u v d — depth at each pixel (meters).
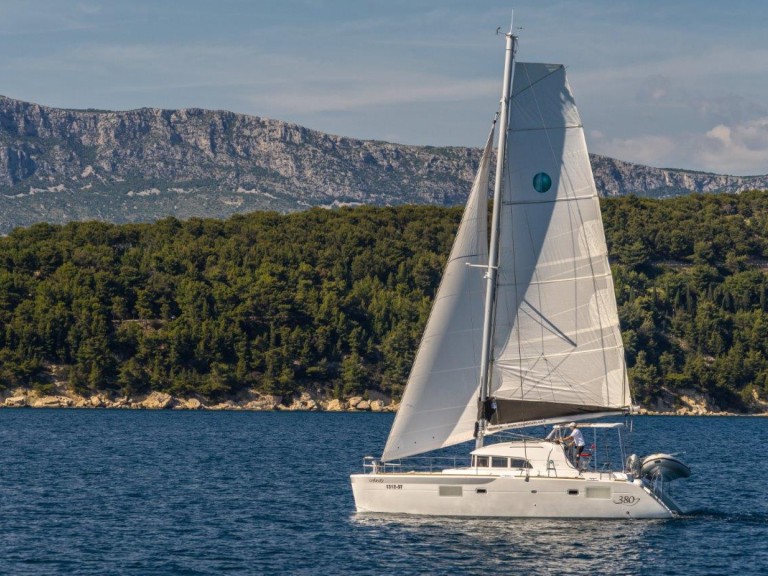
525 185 77.12
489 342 78.00
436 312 79.50
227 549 73.75
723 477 125.06
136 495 102.19
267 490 106.88
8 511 90.56
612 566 67.38
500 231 77.25
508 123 76.94
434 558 68.81
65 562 69.62
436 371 79.50
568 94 76.81
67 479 116.50
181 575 66.00
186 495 102.31
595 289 76.69
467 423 79.19
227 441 187.25
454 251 79.50
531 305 77.12
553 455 78.81
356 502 81.50
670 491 107.19
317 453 159.38
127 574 66.25
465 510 78.81
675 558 69.62
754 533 78.19
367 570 66.50
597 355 76.69
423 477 79.19
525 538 73.56
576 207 76.94
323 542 75.25
